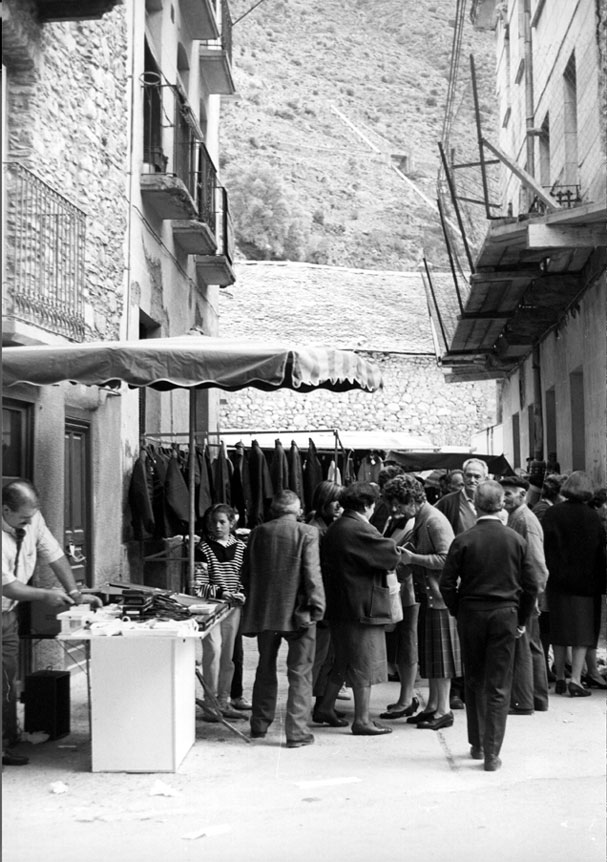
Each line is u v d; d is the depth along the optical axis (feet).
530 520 24.79
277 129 232.73
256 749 21.20
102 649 19.42
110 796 17.75
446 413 123.24
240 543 25.00
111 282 34.14
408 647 24.52
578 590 26.35
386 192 222.69
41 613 24.93
